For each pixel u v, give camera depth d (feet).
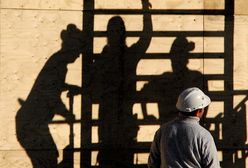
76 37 67.62
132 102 68.23
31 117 67.41
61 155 67.87
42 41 67.31
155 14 68.23
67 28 67.51
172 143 55.52
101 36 67.77
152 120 68.49
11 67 66.95
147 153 68.59
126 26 67.97
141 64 68.23
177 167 55.06
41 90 67.41
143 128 68.49
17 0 66.90
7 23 66.85
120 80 68.13
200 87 68.90
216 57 68.90
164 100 68.59
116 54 67.97
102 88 67.97
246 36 69.00
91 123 67.97
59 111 67.72
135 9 68.08
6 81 66.95
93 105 67.97
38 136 67.62
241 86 69.10
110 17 67.77
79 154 68.03
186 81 68.74
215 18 68.85
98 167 68.23
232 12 68.90
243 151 69.31
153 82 68.44
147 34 68.23
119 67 68.08
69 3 67.46
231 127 69.21
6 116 67.10
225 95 69.05
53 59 67.41
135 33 68.13
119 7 67.87
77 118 67.87
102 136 68.18
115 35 67.97
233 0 68.80
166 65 68.49
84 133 68.03
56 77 67.56
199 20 68.74
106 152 68.33
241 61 69.05
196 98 56.03
